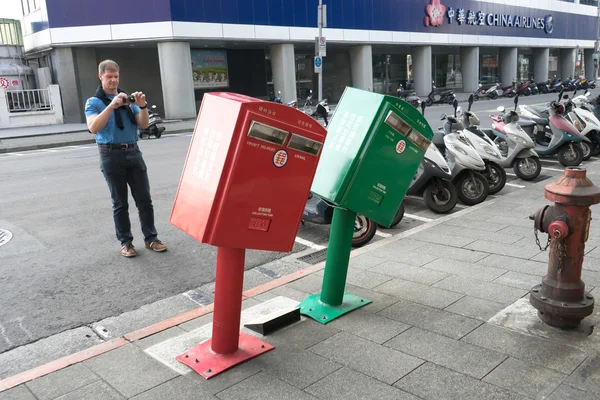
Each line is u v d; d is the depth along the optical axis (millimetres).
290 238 3016
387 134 3523
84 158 13234
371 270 4590
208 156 2848
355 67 32156
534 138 9844
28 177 10383
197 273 5023
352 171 3488
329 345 3285
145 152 13586
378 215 3668
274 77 27953
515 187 8242
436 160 6715
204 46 27484
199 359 3104
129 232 5504
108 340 3777
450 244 5238
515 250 4957
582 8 51062
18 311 4273
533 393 2699
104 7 22578
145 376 3016
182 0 22625
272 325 3475
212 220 2766
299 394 2775
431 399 2688
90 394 2863
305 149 2887
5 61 27281
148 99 27531
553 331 3326
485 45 40344
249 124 2670
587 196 3094
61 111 23500
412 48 36031
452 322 3520
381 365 3025
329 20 28844
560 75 53344
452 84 43750
